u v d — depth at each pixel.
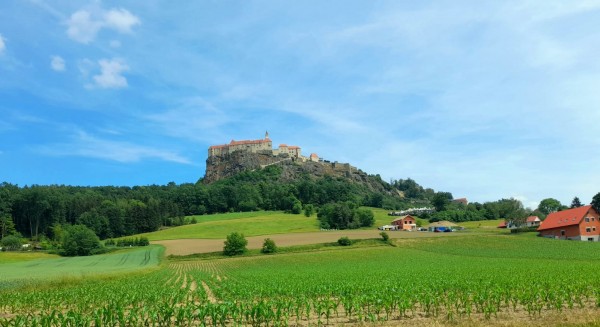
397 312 27.33
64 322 21.75
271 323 24.84
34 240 154.75
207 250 112.69
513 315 24.78
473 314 25.58
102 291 39.16
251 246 114.75
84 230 119.56
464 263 74.88
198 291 36.97
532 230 135.38
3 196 163.25
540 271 50.72
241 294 35.28
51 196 172.75
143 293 37.22
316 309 25.66
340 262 88.44
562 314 23.92
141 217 170.62
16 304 32.03
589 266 57.81
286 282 46.53
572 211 122.88
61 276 55.81
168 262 96.25
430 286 36.53
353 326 23.11
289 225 168.25
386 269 65.69
